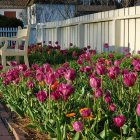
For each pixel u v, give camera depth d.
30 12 33.25
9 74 4.58
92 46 11.33
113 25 9.80
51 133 3.32
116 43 9.73
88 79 5.18
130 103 3.78
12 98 4.64
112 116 3.42
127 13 9.27
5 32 20.66
